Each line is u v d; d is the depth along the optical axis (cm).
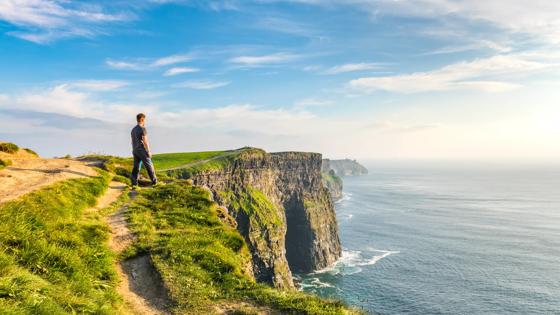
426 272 12325
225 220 2253
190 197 2306
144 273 1298
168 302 1096
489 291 10500
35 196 1596
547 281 11212
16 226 1194
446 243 16150
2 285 838
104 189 2212
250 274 1591
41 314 789
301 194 18775
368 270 13025
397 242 16675
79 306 914
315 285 12200
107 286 1115
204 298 1128
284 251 14275
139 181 2734
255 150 15938
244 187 14462
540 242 16050
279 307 1112
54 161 2773
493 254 14262
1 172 2031
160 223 1792
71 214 1631
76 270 1116
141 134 2539
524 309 9275
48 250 1134
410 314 9119
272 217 14088
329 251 15975
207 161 13938
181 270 1293
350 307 1188
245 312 1053
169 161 14038
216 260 1413
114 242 1491
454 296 10194
